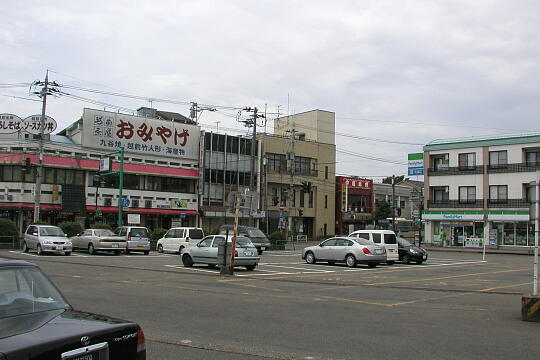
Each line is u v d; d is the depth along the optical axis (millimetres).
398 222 73875
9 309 5039
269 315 10836
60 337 4316
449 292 16047
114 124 47469
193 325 9617
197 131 53281
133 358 4855
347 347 8000
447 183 58344
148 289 15008
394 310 11969
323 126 68312
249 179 57844
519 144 53281
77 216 44875
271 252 39812
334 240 26938
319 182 65625
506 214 53250
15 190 42062
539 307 10414
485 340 8641
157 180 50438
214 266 23703
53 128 43844
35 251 31891
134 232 32906
